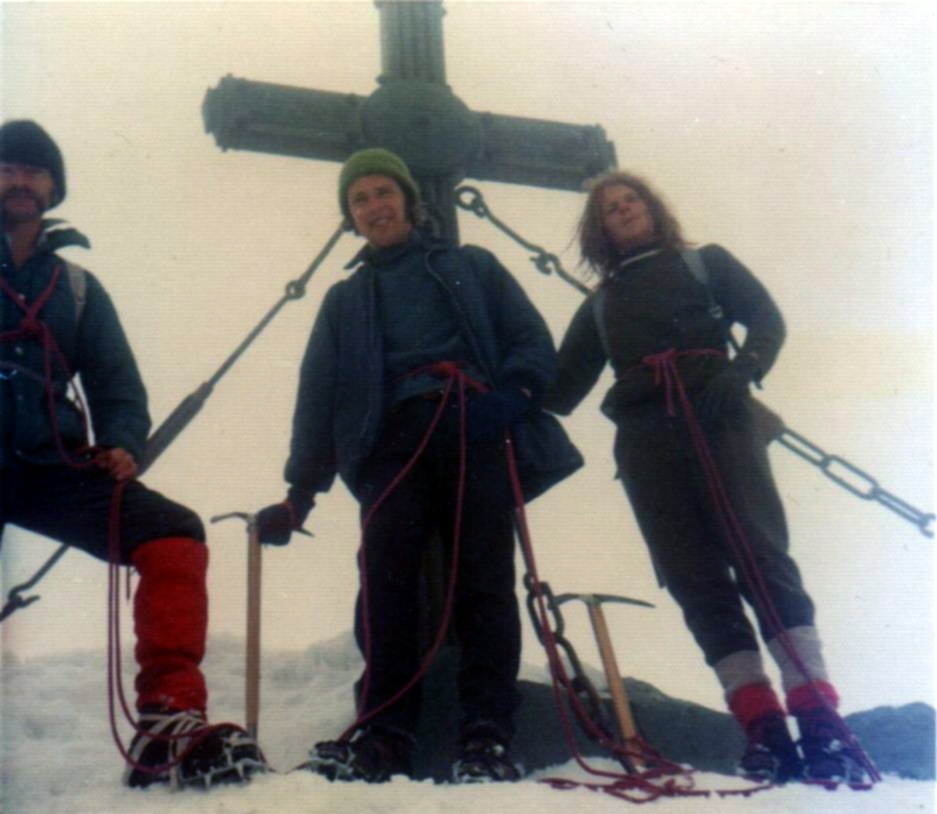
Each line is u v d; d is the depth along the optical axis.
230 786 2.67
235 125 4.55
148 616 2.94
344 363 3.65
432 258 3.80
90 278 3.43
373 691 3.10
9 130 3.39
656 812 2.57
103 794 2.73
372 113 4.61
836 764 3.14
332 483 3.66
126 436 3.21
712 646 3.47
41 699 3.80
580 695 3.60
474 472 3.36
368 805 2.54
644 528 3.73
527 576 3.35
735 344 3.99
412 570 3.24
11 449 3.06
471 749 2.96
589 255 4.23
